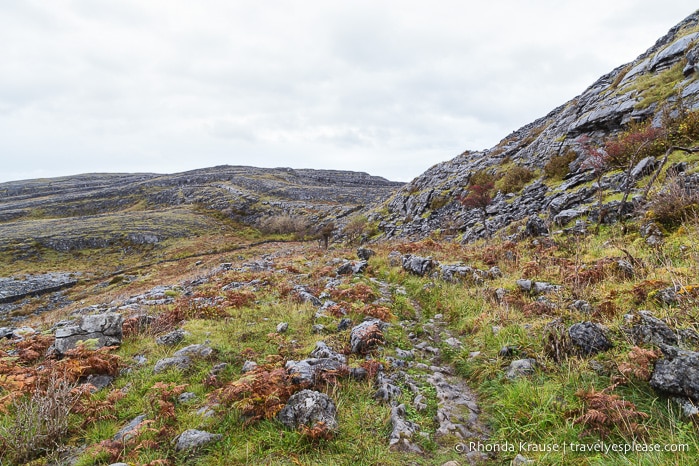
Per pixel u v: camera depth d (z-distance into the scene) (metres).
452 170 48.38
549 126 36.75
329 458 4.38
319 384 5.88
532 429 4.61
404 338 8.21
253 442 4.67
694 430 3.97
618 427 4.27
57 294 42.91
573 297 7.79
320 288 13.09
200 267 41.28
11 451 4.66
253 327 8.97
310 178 170.12
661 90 22.98
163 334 8.81
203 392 5.98
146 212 98.50
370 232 46.06
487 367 6.30
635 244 9.99
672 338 5.13
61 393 5.43
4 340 9.21
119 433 5.02
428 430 4.90
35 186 181.50
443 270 12.59
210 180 144.88
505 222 23.42
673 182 11.04
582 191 18.48
